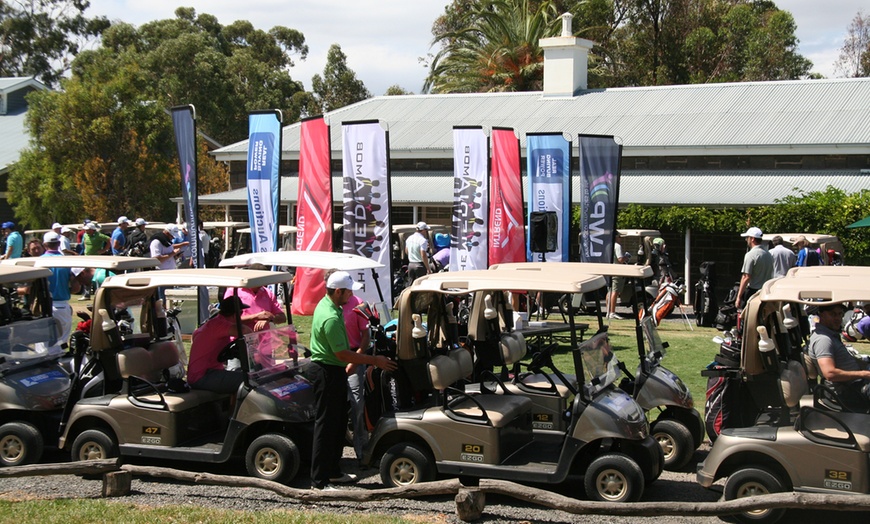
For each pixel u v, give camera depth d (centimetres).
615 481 625
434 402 665
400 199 2344
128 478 655
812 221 1839
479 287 648
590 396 631
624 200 2069
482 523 590
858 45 4394
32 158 3234
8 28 5384
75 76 3425
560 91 2792
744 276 1298
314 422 705
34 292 802
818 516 596
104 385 724
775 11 4491
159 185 3316
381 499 614
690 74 4241
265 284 714
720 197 2036
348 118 2942
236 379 717
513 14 3803
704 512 549
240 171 2927
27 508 602
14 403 723
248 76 5181
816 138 2152
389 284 1266
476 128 1388
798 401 592
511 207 1439
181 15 5794
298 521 574
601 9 4188
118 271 924
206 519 578
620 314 1691
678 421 743
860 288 580
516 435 676
